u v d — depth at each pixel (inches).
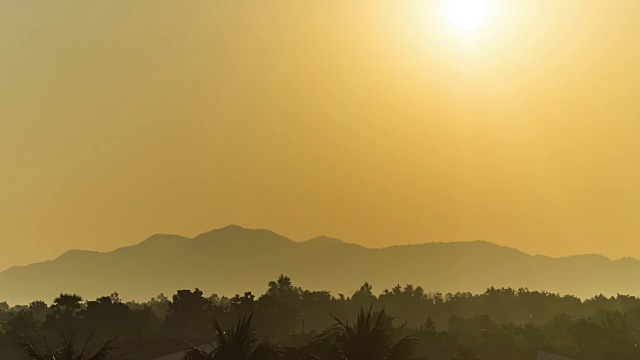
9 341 7342.5
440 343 7726.4
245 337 2347.4
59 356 2380.7
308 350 2573.8
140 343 6860.2
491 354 7357.3
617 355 7234.3
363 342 2561.5
